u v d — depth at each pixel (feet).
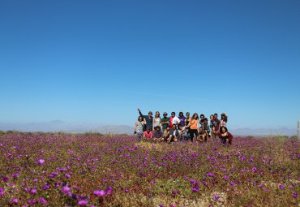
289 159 50.70
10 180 29.19
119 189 30.25
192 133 83.30
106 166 41.04
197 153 52.16
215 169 40.93
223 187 32.83
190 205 27.86
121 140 80.12
